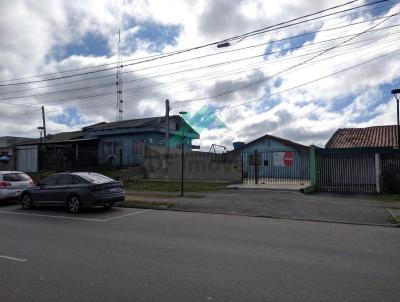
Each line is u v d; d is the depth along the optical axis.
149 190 19.75
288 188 18.20
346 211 12.45
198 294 4.89
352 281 5.41
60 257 6.84
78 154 32.44
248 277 5.60
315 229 9.80
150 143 30.27
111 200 13.48
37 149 33.03
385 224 10.63
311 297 4.77
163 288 5.14
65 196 13.39
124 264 6.36
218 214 12.77
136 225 10.42
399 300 4.67
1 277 5.67
